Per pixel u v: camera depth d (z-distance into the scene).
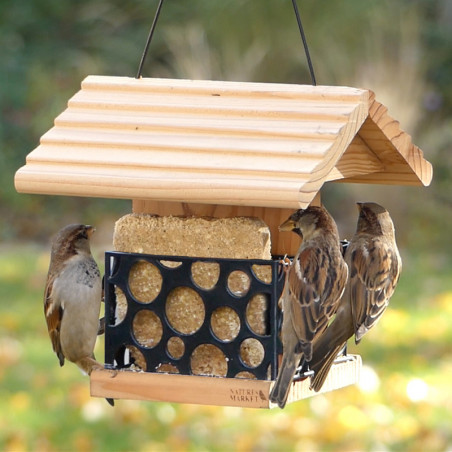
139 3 29.30
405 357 15.45
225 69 24.88
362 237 7.95
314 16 24.86
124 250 7.54
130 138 7.31
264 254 7.29
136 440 12.73
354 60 24.50
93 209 27.17
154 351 7.39
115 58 28.39
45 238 26.20
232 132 7.17
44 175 7.11
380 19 25.14
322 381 7.49
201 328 7.26
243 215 7.61
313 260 7.19
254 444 12.63
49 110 28.08
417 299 18.81
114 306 7.55
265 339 7.17
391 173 8.60
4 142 27.92
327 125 7.09
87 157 7.20
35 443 12.55
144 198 6.91
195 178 6.78
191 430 13.05
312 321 7.07
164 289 7.34
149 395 7.23
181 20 27.66
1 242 25.80
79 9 30.05
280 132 7.05
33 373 14.97
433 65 26.50
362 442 12.64
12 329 17.16
